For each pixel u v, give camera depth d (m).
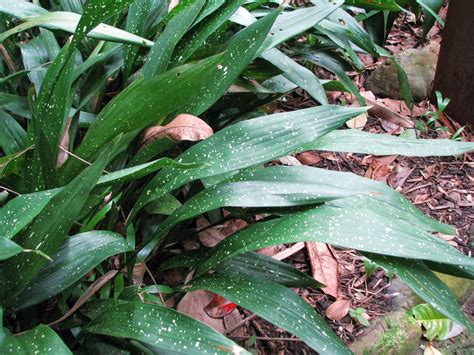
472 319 1.21
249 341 1.06
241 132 0.86
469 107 1.64
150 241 0.90
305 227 0.78
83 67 1.01
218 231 1.18
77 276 0.79
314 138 0.83
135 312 0.74
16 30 0.90
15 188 0.93
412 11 1.87
